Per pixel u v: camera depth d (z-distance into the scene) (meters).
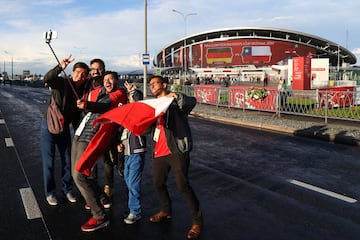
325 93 14.30
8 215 4.77
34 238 4.11
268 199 5.38
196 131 12.17
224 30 133.00
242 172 6.89
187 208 5.00
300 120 14.03
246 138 10.76
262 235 4.16
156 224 4.47
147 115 3.89
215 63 133.62
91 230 4.27
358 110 14.91
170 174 6.70
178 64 142.00
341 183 6.20
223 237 4.10
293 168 7.20
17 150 8.90
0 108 20.00
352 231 4.27
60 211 4.90
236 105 18.41
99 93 4.49
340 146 9.53
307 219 4.62
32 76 117.44
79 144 4.31
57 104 4.91
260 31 132.00
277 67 78.50
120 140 4.58
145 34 27.98
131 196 4.50
